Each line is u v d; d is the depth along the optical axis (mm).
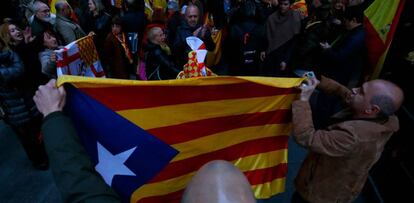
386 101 1628
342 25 3623
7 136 4172
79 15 4734
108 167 1621
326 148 1694
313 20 4992
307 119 1759
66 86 1392
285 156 2215
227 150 1999
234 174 833
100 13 4762
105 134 1554
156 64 3537
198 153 1877
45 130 1169
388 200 2916
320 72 3779
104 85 1455
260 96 1879
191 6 4070
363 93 1694
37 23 3469
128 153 1647
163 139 1722
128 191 1728
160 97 1612
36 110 3211
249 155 2100
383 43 3227
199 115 1774
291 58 4508
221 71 5781
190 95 1686
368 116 1717
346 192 1881
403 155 3068
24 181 3430
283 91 1902
